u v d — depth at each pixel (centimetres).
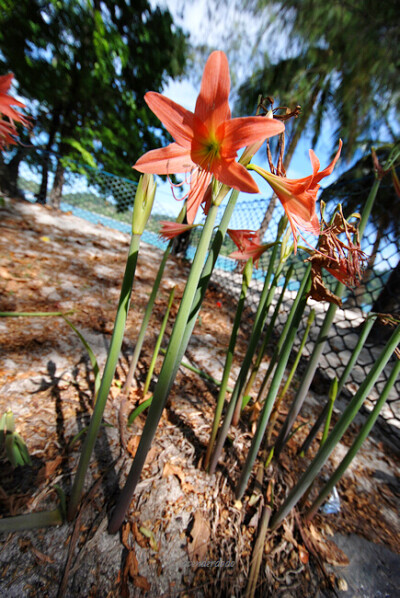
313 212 20
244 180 18
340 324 142
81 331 71
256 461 46
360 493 46
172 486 39
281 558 34
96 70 221
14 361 55
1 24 194
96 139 249
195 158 20
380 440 61
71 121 244
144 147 284
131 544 31
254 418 53
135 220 24
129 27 247
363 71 159
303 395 43
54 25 208
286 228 37
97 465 39
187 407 54
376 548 37
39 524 30
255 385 68
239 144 17
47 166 214
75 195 230
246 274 35
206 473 42
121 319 26
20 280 89
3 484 34
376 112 180
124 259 139
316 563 34
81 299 88
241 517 37
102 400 27
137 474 28
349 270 24
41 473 36
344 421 28
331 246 24
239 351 85
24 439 40
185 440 47
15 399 46
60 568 28
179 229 33
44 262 108
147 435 26
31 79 214
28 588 26
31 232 139
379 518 42
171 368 24
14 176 204
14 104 30
